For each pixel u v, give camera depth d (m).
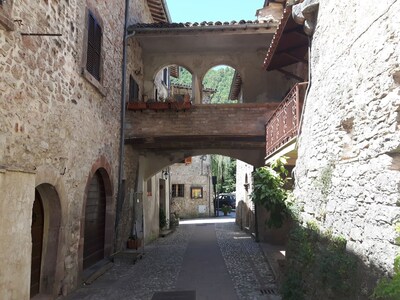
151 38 10.96
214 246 11.64
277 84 11.60
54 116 5.45
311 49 5.55
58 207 5.77
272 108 9.92
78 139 6.47
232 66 11.80
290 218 6.38
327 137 4.61
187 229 17.77
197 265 8.60
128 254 8.87
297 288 5.14
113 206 8.93
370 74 3.50
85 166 6.84
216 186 28.22
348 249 3.94
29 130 4.70
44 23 5.14
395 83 3.09
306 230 5.27
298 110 5.95
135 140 10.05
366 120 3.58
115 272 7.86
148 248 11.48
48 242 5.75
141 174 11.82
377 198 3.35
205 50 11.87
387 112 3.19
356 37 3.82
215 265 8.57
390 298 2.82
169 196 18.53
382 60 3.27
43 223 5.80
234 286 6.65
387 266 3.12
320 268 4.25
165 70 16.94
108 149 8.41
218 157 28.62
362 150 3.67
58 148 5.61
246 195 15.80
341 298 3.90
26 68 4.63
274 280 7.00
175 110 10.00
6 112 4.17
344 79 4.12
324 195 4.64
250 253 10.12
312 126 5.21
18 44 4.44
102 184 8.67
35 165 4.86
